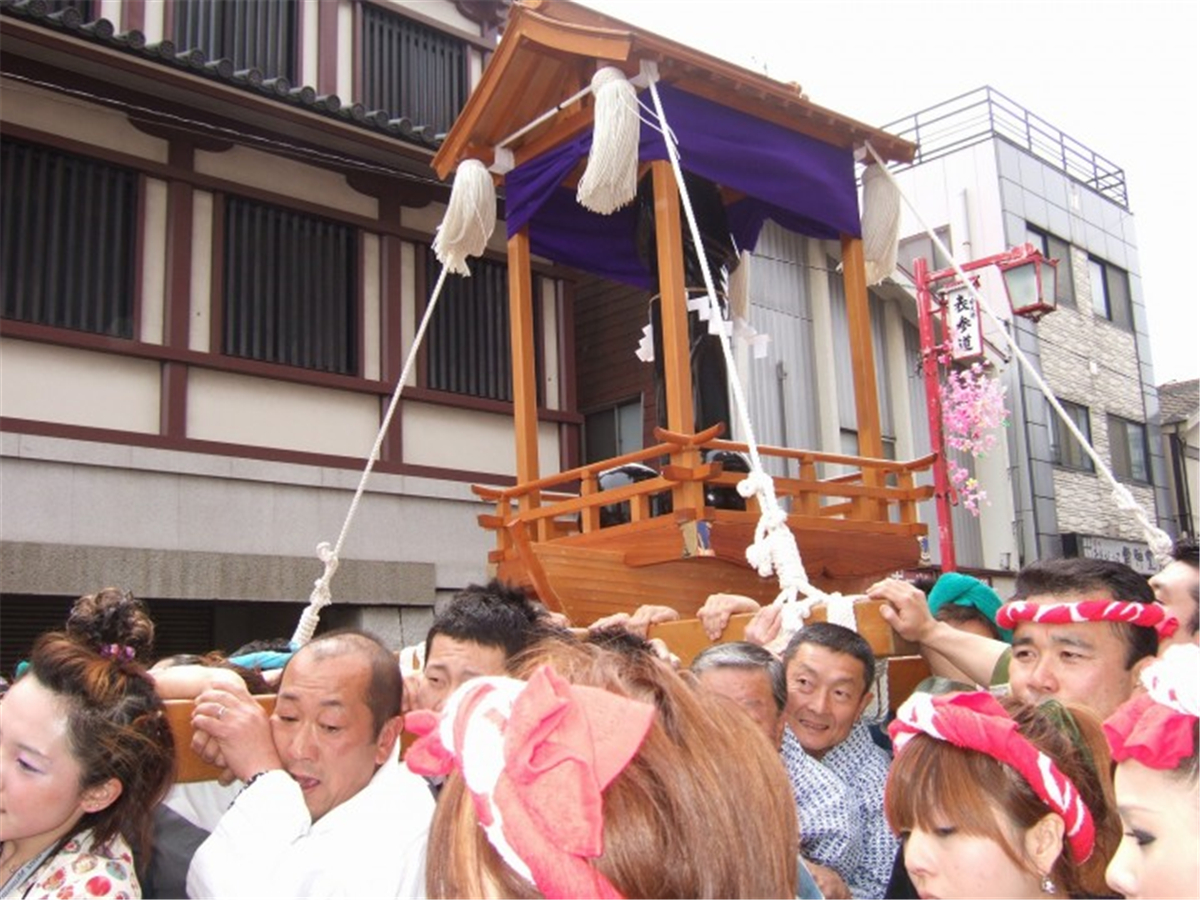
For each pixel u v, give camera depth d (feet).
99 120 25.98
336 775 7.64
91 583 23.86
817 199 19.48
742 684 8.45
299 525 27.71
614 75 16.48
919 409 46.65
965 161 54.65
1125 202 64.90
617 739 3.41
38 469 23.88
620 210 21.94
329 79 31.96
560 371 34.04
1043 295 37.78
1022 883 5.79
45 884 6.55
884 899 8.43
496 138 20.15
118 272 25.89
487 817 3.33
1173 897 4.58
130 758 6.74
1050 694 8.17
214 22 29.86
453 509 30.71
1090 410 56.95
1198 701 4.53
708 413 18.98
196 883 6.96
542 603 15.21
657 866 3.40
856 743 10.02
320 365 28.99
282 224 28.94
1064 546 51.83
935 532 46.80
